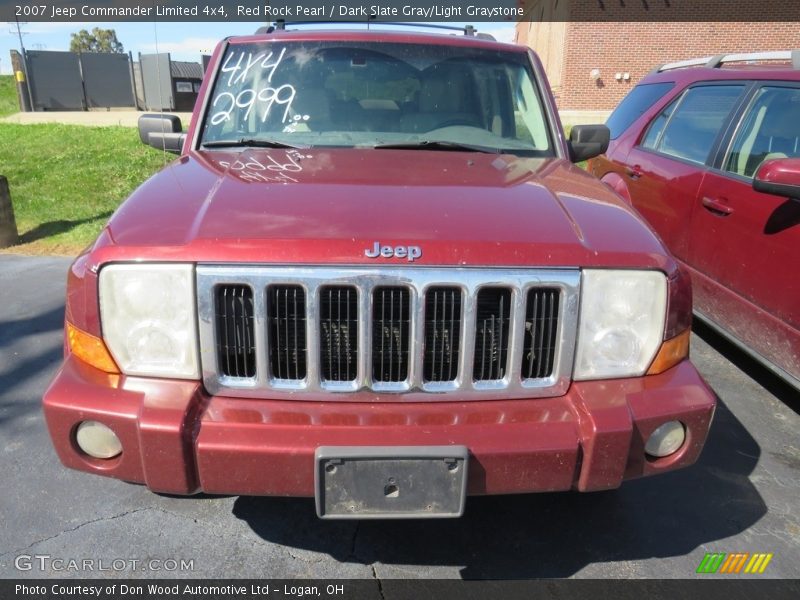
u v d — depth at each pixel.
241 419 1.92
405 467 1.87
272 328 1.96
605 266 1.99
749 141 3.72
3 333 4.40
